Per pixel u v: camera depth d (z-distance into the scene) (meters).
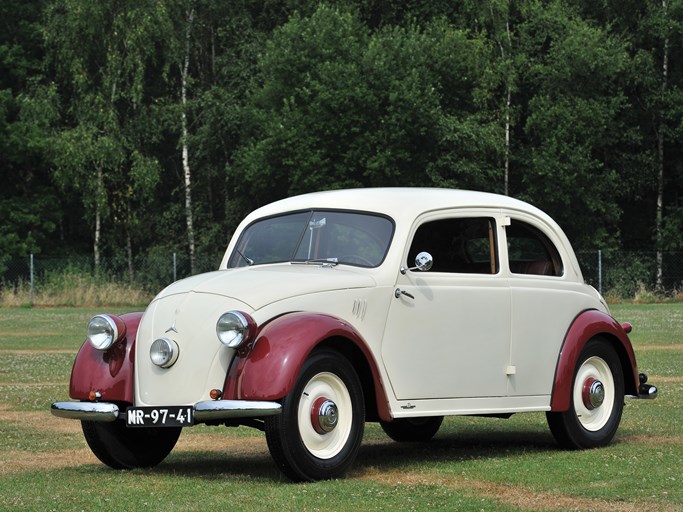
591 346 10.39
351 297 8.70
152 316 8.64
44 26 59.97
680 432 11.29
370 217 9.38
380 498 7.37
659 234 58.66
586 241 56.81
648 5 60.31
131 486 8.05
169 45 55.75
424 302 9.14
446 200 9.68
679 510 6.92
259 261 9.70
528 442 10.85
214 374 8.16
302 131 52.41
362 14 61.81
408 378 8.97
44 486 8.09
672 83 60.53
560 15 58.81
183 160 58.44
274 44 55.50
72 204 61.56
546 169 54.81
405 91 51.84
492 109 59.53
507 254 9.98
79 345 24.98
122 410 8.79
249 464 9.35
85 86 55.22
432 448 10.43
